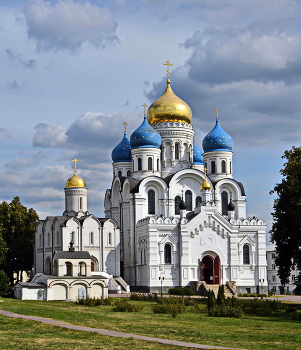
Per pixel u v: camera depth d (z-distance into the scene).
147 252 109.19
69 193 129.25
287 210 76.25
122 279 111.19
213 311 62.47
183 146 124.56
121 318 56.72
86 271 93.12
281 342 39.84
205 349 34.09
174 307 65.38
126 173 134.38
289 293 144.50
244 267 114.12
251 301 74.88
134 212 115.44
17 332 41.38
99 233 113.88
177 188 118.62
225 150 126.12
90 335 39.84
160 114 124.56
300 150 80.12
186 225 110.56
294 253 78.44
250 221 115.69
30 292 87.12
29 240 125.06
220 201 123.19
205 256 112.06
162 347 34.69
